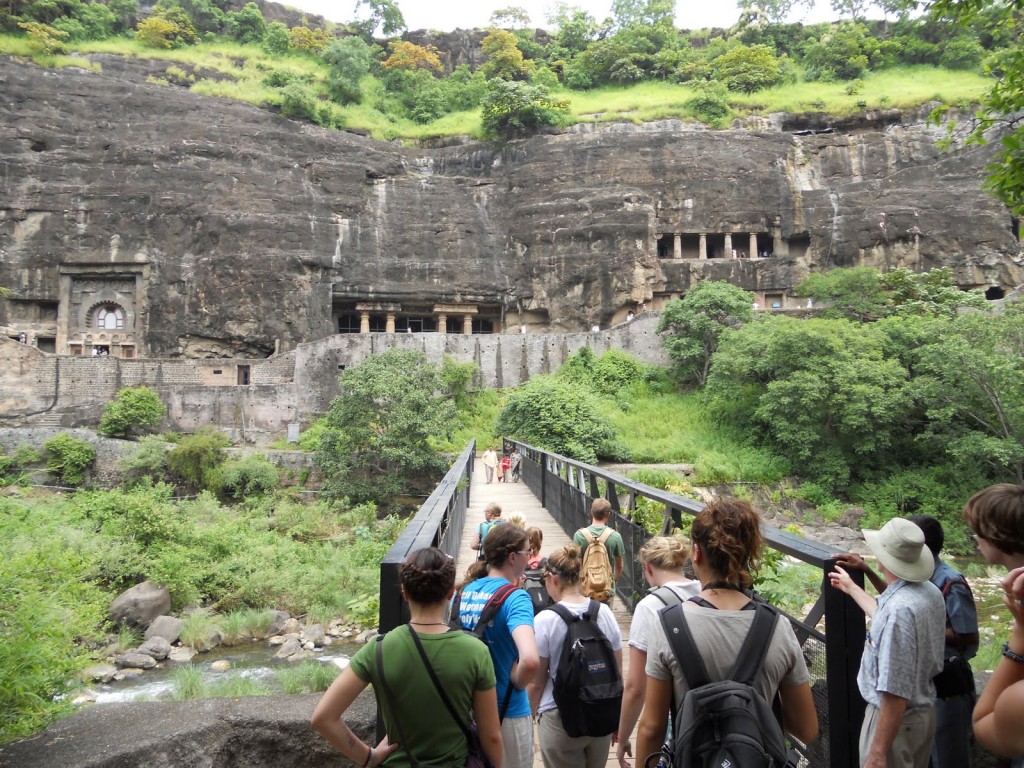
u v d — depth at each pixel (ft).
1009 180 29.30
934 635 11.77
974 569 79.77
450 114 235.61
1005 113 30.35
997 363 101.45
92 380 139.74
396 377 120.16
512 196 183.32
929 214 168.04
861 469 117.60
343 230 170.40
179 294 158.51
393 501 120.16
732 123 203.51
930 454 116.16
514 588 14.53
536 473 71.26
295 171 172.65
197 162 166.30
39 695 18.38
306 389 146.82
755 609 11.40
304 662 56.24
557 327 172.04
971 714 13.76
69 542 71.61
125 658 58.95
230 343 159.74
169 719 15.11
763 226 178.09
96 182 161.48
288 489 126.41
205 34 240.94
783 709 11.62
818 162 188.44
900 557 12.03
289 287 160.56
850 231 170.71
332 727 11.29
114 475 127.44
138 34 222.07
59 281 158.40
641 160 181.16
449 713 11.25
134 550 75.72
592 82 254.06
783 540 14.89
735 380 129.70
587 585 22.62
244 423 142.72
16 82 168.04
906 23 239.09
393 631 11.74
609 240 170.30
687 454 124.67
